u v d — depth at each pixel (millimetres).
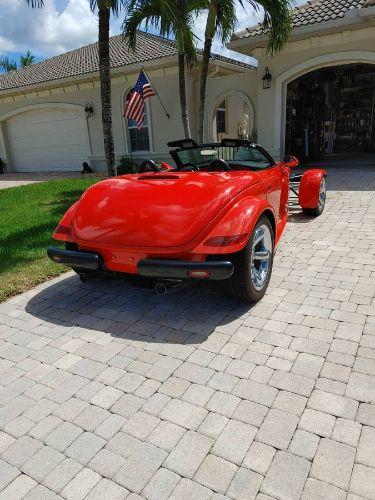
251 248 3215
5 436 2178
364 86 15984
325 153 16453
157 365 2713
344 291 3625
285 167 5152
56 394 2488
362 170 11133
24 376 2684
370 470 1848
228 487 1809
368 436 2035
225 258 3158
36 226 6527
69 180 12688
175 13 7863
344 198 7465
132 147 14852
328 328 3033
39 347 3023
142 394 2439
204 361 2723
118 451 2037
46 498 1816
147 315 3422
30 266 4676
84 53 17938
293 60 10797
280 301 3510
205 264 2895
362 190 8141
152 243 3049
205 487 1816
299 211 6652
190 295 3742
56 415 2309
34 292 4047
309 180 6004
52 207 8266
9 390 2547
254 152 4516
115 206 3404
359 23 9297
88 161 16078
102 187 3783
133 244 3105
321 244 4949
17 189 11156
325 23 9555
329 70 14930
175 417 2234
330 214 6379
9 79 18484
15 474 1944
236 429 2123
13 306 3744
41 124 17047
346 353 2715
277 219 4535
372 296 3502
